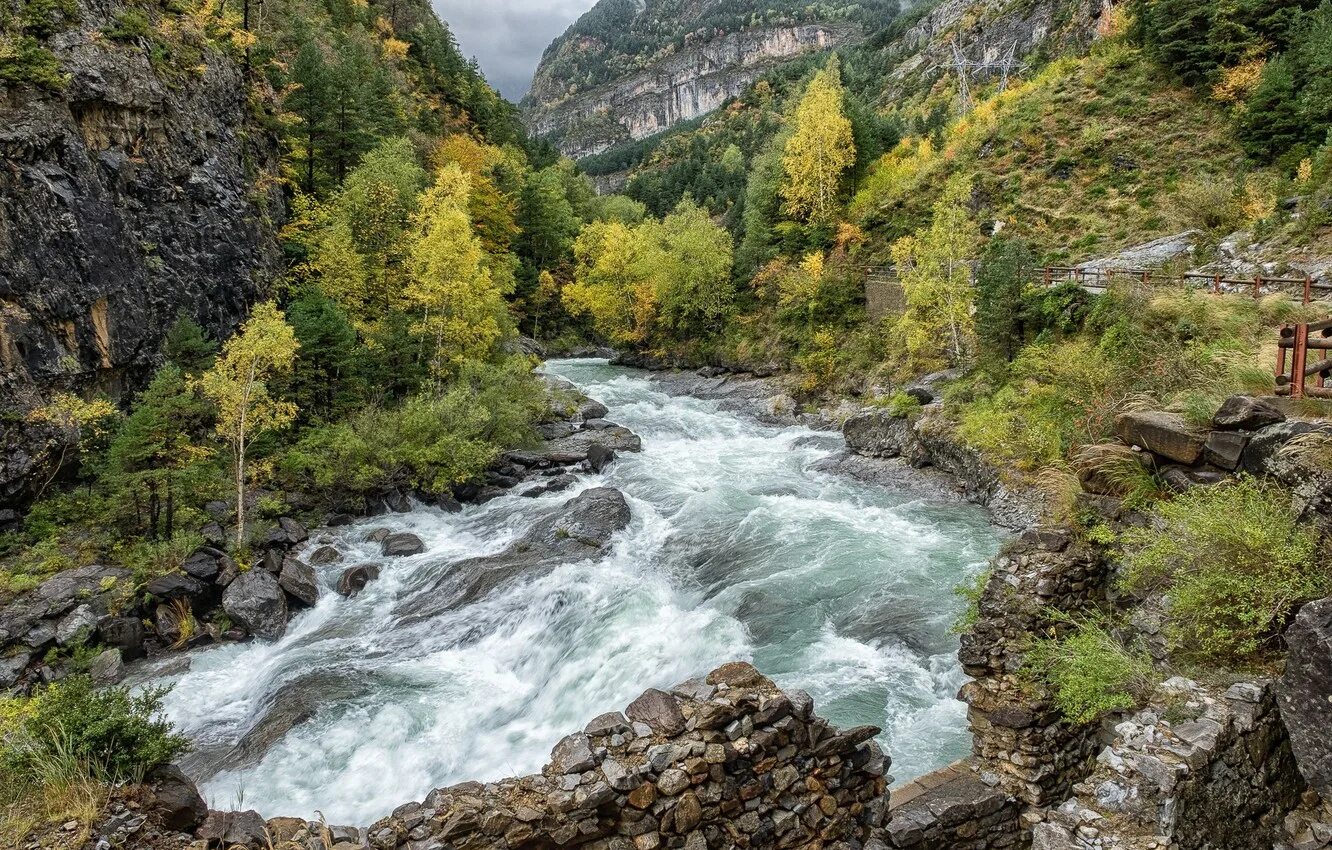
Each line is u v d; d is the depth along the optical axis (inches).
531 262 2682.1
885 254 1712.6
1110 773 252.4
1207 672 293.7
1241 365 479.2
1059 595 373.7
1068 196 1553.9
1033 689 357.7
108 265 942.4
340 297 1339.8
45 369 831.7
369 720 536.7
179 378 850.1
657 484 1044.5
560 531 844.0
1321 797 256.8
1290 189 1117.7
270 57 1894.7
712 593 695.7
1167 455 382.6
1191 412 388.2
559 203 3115.2
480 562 781.9
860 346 1526.8
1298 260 919.7
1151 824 234.1
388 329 1305.4
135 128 1058.7
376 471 979.3
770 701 265.6
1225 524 305.0
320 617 725.3
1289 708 263.1
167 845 234.4
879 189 1925.4
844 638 588.1
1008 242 1158.3
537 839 231.0
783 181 2042.3
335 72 1902.1
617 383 1958.7
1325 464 302.7
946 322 1269.7
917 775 417.7
